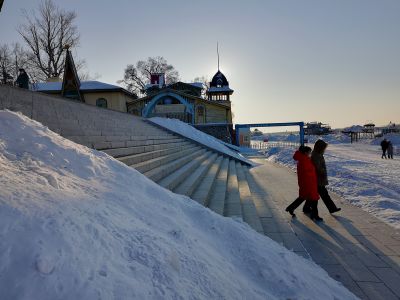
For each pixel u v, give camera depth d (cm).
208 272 260
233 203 700
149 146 895
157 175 652
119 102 3091
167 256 245
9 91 669
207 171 1030
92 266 195
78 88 2350
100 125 880
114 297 178
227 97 4141
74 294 169
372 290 363
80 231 222
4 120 389
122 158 626
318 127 7081
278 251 390
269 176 1247
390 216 642
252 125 2973
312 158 671
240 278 294
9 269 168
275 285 314
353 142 5056
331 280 368
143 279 207
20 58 3791
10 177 267
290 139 5997
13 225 197
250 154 2608
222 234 387
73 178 337
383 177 1082
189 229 349
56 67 3969
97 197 306
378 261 441
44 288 165
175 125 1720
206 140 1727
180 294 212
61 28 3909
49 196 254
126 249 233
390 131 5484
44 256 181
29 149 355
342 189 916
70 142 445
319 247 492
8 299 155
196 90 4097
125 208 314
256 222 591
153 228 298
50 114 713
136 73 5922
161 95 2991
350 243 509
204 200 630
